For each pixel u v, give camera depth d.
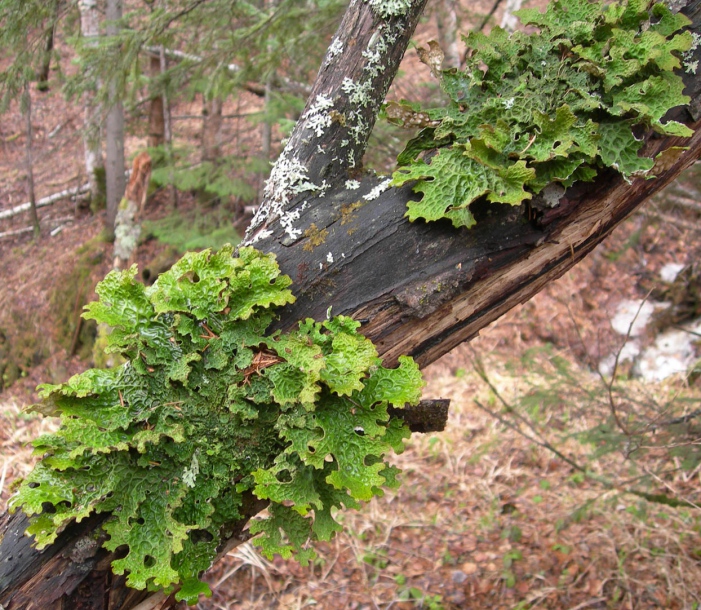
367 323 0.58
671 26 0.58
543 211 0.57
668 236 2.75
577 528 1.49
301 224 0.59
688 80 0.59
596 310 2.73
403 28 0.60
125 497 0.53
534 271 0.60
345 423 0.55
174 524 0.53
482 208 0.57
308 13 1.54
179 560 0.55
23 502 0.52
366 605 1.29
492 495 1.67
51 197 3.43
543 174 0.56
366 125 0.61
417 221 0.57
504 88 0.59
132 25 2.46
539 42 0.59
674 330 2.55
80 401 0.54
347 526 1.53
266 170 2.57
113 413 0.54
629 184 0.59
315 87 0.61
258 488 0.53
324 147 0.60
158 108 2.86
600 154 0.55
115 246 2.40
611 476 1.54
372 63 0.60
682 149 0.55
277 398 0.54
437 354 0.63
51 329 2.58
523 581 1.35
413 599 1.30
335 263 0.58
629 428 1.24
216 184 2.49
